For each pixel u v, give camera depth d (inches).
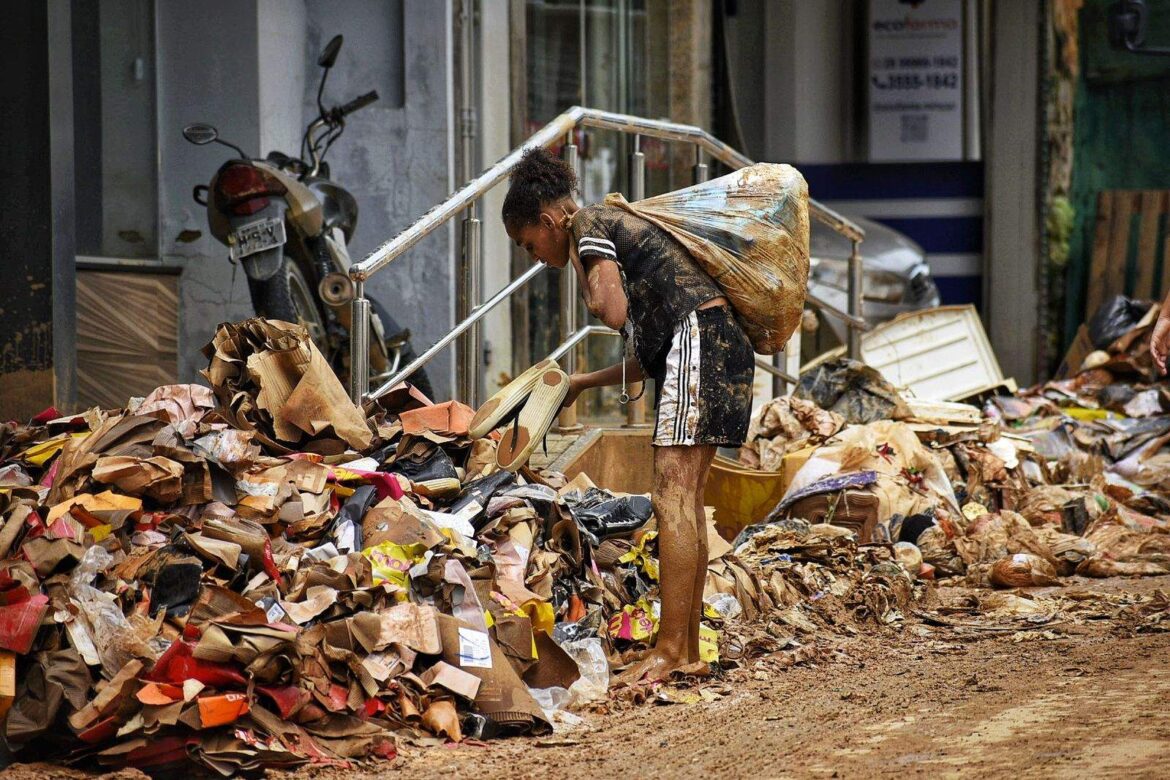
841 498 657.0
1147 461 884.0
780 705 422.3
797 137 1464.1
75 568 385.4
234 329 499.5
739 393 438.3
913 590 594.6
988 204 1381.6
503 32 984.9
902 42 1448.1
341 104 894.4
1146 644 502.9
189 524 417.7
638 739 386.0
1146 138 1337.4
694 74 1096.2
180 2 823.1
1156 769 330.3
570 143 681.0
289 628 372.2
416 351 880.3
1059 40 1342.3
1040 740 363.6
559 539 484.7
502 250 981.2
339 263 735.1
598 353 1019.9
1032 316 1360.7
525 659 420.8
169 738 350.3
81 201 780.6
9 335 616.4
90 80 784.9
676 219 437.7
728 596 526.0
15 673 360.5
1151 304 1171.3
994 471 758.5
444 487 483.2
